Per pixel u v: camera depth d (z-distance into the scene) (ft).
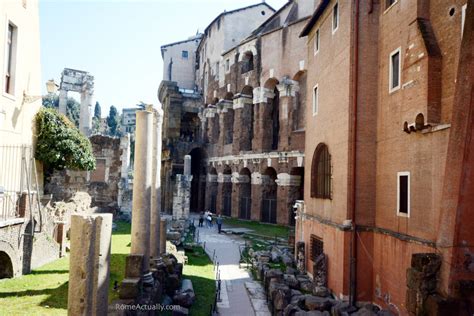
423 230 41.73
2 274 50.14
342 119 57.31
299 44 130.41
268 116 146.51
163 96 213.66
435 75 40.86
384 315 43.27
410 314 36.58
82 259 26.84
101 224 27.94
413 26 44.29
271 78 142.72
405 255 44.93
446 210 35.73
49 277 51.24
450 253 34.63
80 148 93.81
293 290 53.98
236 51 167.22
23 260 52.85
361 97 54.85
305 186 78.18
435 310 33.94
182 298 50.83
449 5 40.01
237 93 164.45
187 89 232.32
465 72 34.32
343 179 55.88
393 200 48.83
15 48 66.49
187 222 124.36
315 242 68.23
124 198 134.72
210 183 187.32
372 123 54.65
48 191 106.73
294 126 131.85
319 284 59.52
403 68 46.26
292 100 131.95
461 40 35.73
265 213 143.33
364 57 55.06
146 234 43.93
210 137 192.24
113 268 55.77
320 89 69.87
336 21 62.34
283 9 152.15
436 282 35.65
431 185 40.70
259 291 62.34
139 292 39.45
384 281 50.03
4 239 48.01
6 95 63.41
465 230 34.71
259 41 151.94
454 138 35.27
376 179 54.08
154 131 55.06
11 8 64.08
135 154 45.11
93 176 138.72
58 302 40.24
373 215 54.03
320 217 66.23
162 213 178.29
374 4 55.26
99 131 298.15
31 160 73.15
